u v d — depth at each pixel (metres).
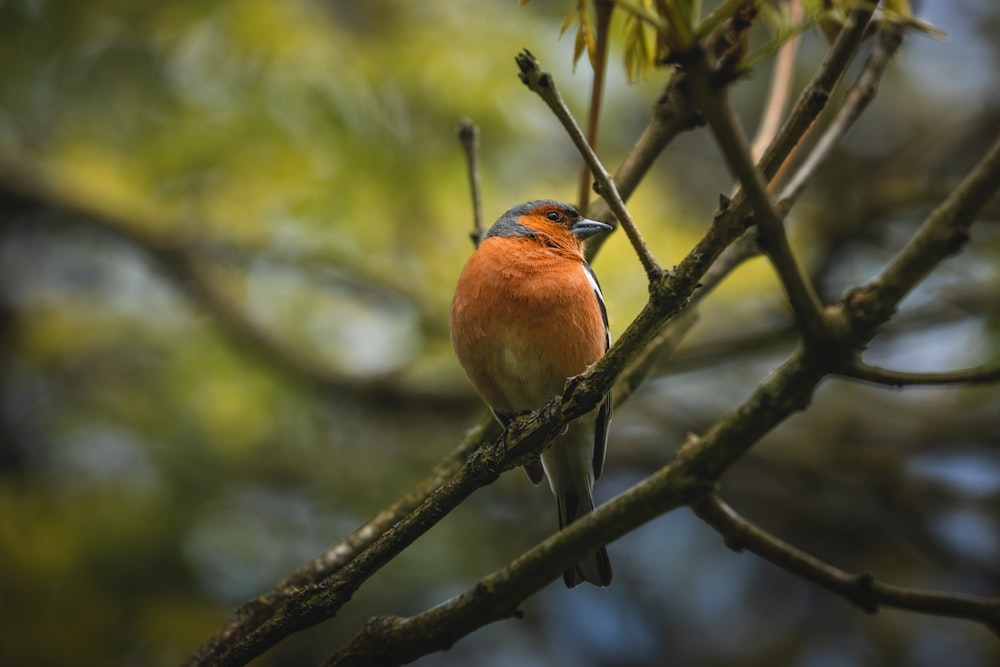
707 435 4.88
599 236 7.23
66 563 10.95
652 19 3.57
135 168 11.97
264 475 12.43
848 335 4.29
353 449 12.82
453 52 11.52
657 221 11.50
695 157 14.80
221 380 12.23
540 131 11.99
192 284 12.59
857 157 14.41
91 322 13.05
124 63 11.68
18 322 13.44
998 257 11.46
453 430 12.86
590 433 7.41
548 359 7.18
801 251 12.35
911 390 13.28
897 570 13.70
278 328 12.66
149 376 13.11
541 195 11.68
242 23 11.39
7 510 11.24
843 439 13.28
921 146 13.28
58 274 14.02
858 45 4.36
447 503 5.06
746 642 13.85
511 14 12.04
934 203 11.55
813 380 4.47
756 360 13.93
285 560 11.80
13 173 12.23
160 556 11.46
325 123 11.43
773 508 14.20
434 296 11.76
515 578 5.18
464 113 11.48
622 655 13.64
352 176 11.48
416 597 11.68
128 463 12.59
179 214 12.15
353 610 11.66
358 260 11.91
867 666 13.43
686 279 4.49
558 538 5.13
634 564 14.21
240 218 11.91
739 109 14.37
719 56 5.70
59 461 12.74
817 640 13.74
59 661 10.44
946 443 13.05
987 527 13.28
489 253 7.34
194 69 11.70
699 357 11.18
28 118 12.23
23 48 11.62
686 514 14.52
